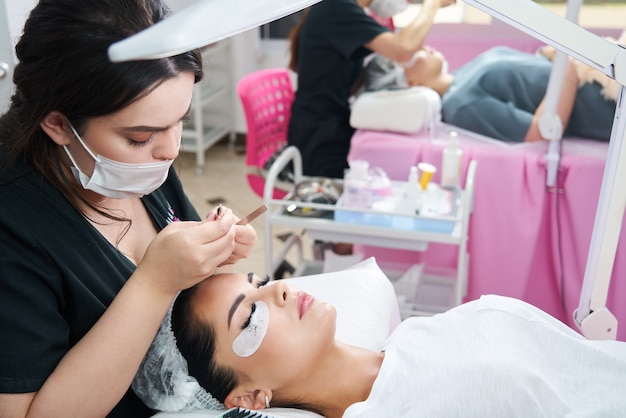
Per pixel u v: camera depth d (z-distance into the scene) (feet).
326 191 6.82
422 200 6.54
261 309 3.41
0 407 2.64
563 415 3.10
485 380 3.28
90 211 3.22
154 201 3.69
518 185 6.93
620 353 3.39
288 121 8.70
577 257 6.93
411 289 6.99
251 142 8.05
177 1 5.12
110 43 2.54
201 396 3.41
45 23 2.59
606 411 3.05
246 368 3.39
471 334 3.55
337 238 6.57
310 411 3.53
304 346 3.41
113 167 2.85
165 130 2.78
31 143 2.88
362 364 3.59
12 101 2.91
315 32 7.91
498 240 7.11
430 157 7.29
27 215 2.83
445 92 7.97
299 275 7.81
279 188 7.91
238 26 1.86
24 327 2.66
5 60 4.06
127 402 3.42
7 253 2.71
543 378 3.23
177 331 3.40
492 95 7.41
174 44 1.71
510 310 3.60
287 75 8.91
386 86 7.98
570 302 7.04
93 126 2.70
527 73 7.38
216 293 3.47
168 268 2.73
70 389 2.68
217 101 13.71
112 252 3.18
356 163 6.78
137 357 2.78
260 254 9.66
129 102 2.58
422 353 3.53
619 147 2.67
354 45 7.63
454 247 7.43
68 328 2.88
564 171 6.80
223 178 12.38
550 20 2.47
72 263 2.94
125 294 2.75
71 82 2.57
